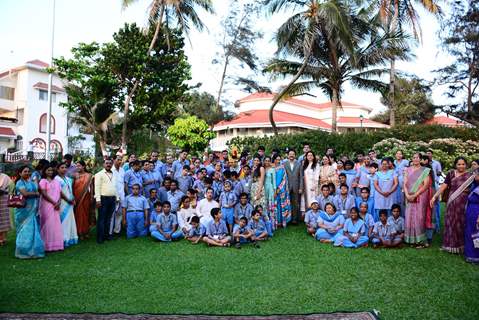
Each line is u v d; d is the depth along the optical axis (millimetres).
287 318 3979
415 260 6070
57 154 27500
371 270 5621
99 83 17719
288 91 18891
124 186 8336
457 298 4547
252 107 32594
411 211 6848
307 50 16156
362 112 34375
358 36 17469
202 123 18422
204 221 7684
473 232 5875
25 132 31406
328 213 7699
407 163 8008
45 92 32656
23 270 5625
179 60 19500
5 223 7207
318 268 5738
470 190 6234
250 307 4309
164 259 6238
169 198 8312
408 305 4371
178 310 4219
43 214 6703
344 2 16047
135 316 4004
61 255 6496
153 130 21094
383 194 7379
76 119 23938
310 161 9016
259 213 7566
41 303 4395
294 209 9000
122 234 8258
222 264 5957
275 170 8688
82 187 7750
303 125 26500
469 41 21766
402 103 33188
